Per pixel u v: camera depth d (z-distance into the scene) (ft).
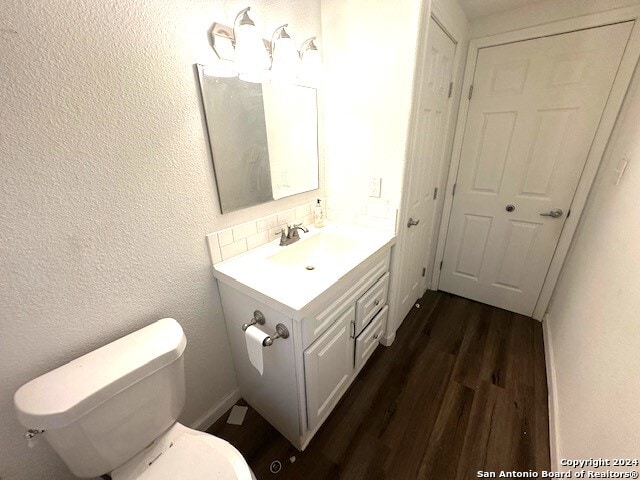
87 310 2.76
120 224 2.84
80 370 2.51
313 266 4.57
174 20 2.83
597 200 5.00
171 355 2.79
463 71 5.94
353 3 4.10
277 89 4.11
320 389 3.80
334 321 3.72
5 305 2.27
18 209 2.21
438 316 6.89
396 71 4.05
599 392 2.96
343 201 5.50
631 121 4.29
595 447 2.73
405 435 4.13
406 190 4.75
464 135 6.37
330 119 5.07
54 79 2.21
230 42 3.34
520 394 4.77
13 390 2.44
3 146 2.06
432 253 7.65
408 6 3.65
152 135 2.91
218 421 4.44
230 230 3.94
